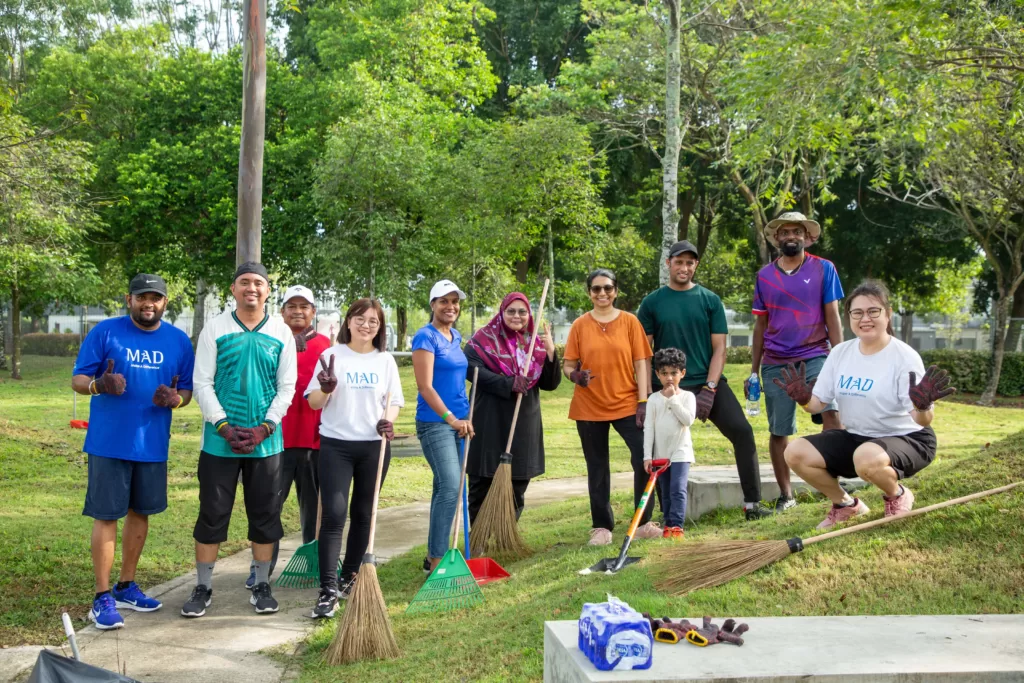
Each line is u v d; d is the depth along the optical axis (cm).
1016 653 322
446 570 529
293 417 614
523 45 3061
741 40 1587
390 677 414
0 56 2692
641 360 625
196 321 3325
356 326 555
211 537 539
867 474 477
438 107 2638
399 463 1223
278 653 470
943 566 442
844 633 346
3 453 1116
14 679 414
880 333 499
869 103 1305
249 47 811
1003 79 1319
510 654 409
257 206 825
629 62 2095
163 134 2730
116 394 495
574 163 2239
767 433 1445
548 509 851
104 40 2956
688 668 304
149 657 461
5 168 1234
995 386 2080
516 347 644
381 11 2675
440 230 2359
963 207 1930
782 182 2120
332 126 2370
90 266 2536
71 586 578
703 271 3622
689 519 688
